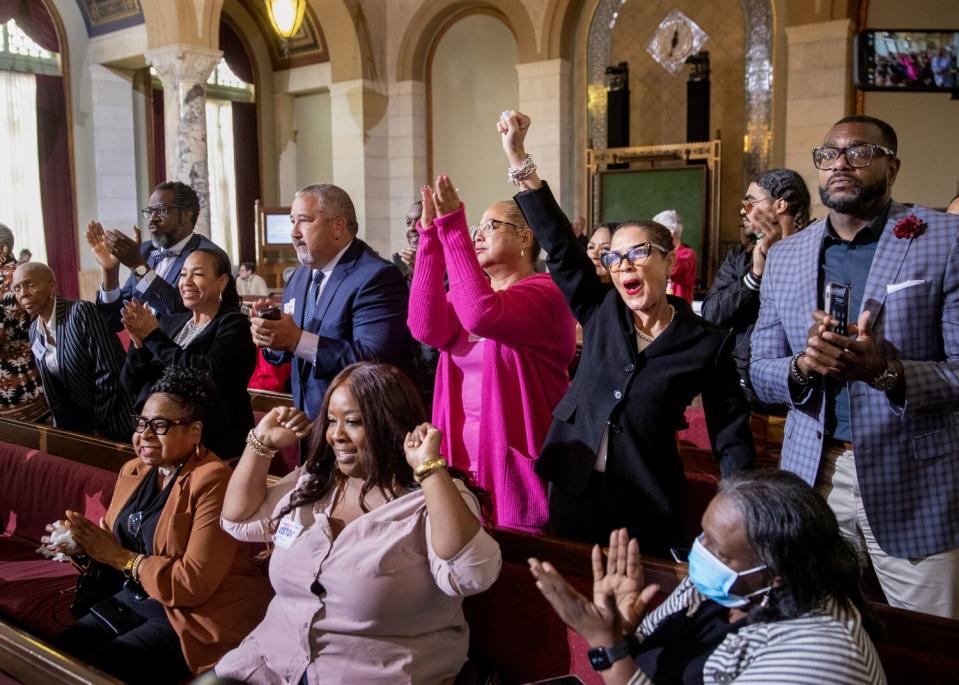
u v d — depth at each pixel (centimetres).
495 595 227
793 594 136
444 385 273
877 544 208
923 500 204
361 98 1220
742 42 1026
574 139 1141
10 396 430
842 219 216
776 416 337
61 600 289
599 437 218
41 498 351
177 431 253
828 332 183
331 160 1364
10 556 339
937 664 167
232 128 1350
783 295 228
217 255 333
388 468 206
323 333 294
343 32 1214
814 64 925
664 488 216
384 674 193
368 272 291
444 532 186
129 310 306
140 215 1285
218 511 241
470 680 210
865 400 205
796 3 930
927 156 904
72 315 371
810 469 217
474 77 1220
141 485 269
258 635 213
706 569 142
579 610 148
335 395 210
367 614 194
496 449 251
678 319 219
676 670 151
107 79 1228
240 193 1356
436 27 1241
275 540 212
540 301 248
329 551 202
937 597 204
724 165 1053
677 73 1076
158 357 309
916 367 191
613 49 1115
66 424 390
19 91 1147
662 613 165
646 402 215
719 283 328
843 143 206
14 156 1148
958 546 202
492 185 1217
